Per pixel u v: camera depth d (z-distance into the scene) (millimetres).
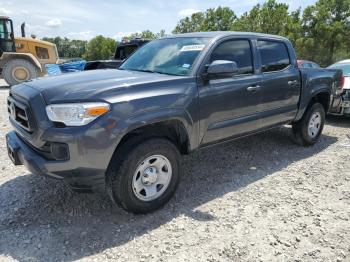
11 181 4211
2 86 15141
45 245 2984
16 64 14195
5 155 5074
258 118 4699
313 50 27422
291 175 4633
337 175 4656
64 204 3676
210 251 2949
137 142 3318
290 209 3680
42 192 3930
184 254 2904
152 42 4957
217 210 3639
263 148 5797
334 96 6234
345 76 7883
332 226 3361
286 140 6309
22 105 3252
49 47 16062
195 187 4191
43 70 15969
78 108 2961
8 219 3367
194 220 3432
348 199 3949
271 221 3434
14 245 2975
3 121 7133
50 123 3033
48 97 3094
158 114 3359
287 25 27844
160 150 3453
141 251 2934
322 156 5469
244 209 3668
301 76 5371
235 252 2941
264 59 4797
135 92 3293
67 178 3102
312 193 4082
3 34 14672
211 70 3729
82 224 3314
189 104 3672
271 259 2863
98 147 3023
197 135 3867
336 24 26297
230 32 4484
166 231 3232
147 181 3443
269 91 4770
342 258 2885
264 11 28875
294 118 5445
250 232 3238
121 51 11672
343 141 6402
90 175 3109
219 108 4066
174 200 3838
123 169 3225
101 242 3041
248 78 4461
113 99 3115
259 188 4199
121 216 3471
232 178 4492
